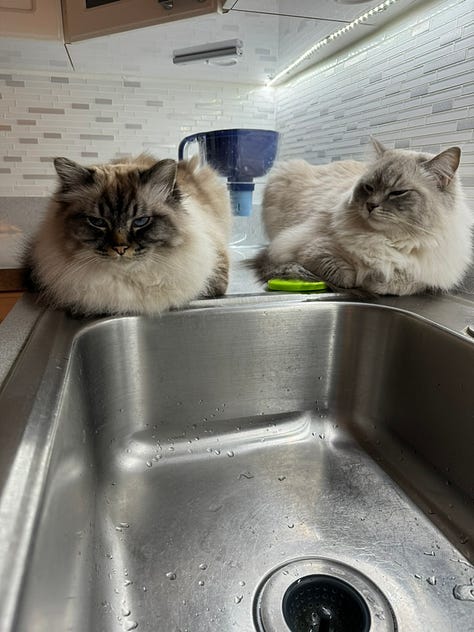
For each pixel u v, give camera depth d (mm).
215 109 1870
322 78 1563
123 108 1790
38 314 844
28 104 1717
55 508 434
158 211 917
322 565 609
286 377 902
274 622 533
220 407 882
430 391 771
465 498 690
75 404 622
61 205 946
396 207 1012
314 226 1256
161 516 686
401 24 1120
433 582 584
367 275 1028
